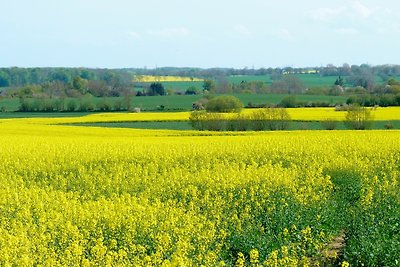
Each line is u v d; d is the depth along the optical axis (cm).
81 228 1498
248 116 5753
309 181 2120
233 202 1883
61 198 1834
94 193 2108
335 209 1877
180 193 2039
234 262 1408
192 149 3036
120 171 2466
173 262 1129
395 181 2153
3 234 1423
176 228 1410
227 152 2938
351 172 2422
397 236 1504
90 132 4894
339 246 1638
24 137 4097
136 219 1516
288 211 1730
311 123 6091
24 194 1930
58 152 2989
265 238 1484
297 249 1424
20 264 1177
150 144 3334
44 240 1339
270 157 2833
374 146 3036
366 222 1655
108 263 1173
